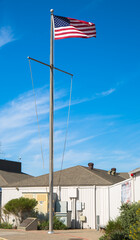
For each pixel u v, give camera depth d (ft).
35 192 94.12
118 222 55.11
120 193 80.69
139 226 45.60
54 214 86.22
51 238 57.36
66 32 68.44
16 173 140.56
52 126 69.26
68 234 64.95
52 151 68.23
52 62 71.31
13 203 87.10
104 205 88.53
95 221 89.35
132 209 53.26
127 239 48.67
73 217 92.32
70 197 93.86
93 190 91.61
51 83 70.64
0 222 93.25
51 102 70.03
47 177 104.78
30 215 88.38
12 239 55.83
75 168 106.73
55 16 69.97
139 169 67.31
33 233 66.59
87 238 57.93
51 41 71.87
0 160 145.18
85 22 69.26
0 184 117.70
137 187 69.51
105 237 53.98
